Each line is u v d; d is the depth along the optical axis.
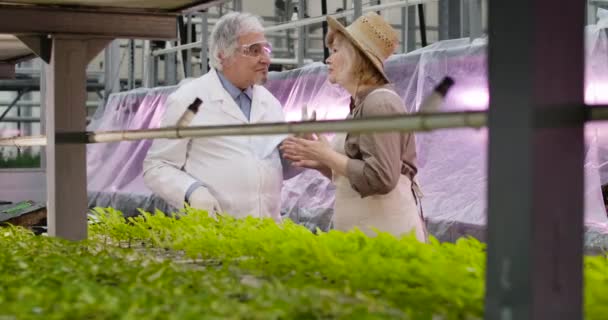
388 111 4.58
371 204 4.76
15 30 4.73
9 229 5.09
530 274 1.84
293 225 4.11
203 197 5.65
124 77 16.97
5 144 6.48
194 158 5.94
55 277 2.90
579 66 1.91
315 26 14.05
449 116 2.13
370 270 2.56
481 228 6.84
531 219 1.83
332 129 2.53
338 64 4.78
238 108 5.94
